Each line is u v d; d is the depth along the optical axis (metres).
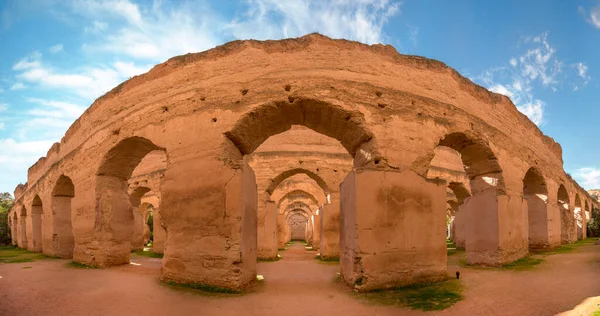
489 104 11.98
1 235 27.73
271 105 8.84
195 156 8.86
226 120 8.76
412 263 8.34
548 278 8.38
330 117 9.16
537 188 15.11
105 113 11.72
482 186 11.43
